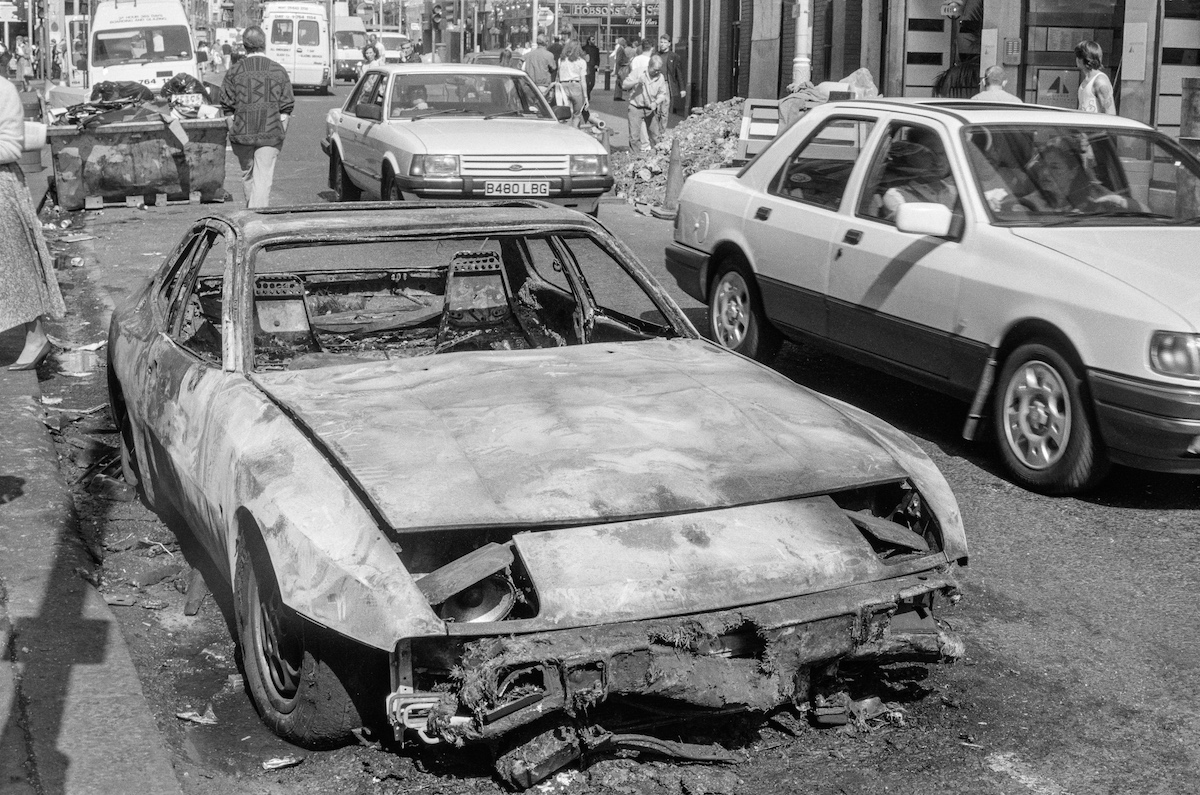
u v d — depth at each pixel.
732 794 3.35
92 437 6.66
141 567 4.91
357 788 3.38
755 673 3.30
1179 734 3.78
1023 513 5.75
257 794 3.36
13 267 7.18
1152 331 5.44
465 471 3.51
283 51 49.44
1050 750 3.66
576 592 3.21
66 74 39.62
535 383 4.19
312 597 3.27
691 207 8.62
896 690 3.96
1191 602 4.79
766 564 3.38
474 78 14.32
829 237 7.26
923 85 20.48
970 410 6.39
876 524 3.69
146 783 3.30
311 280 5.75
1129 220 6.46
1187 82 13.59
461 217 4.95
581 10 64.00
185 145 15.45
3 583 4.45
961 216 6.45
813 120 7.80
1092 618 4.63
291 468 3.60
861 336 7.09
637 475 3.56
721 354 4.75
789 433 3.93
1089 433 5.75
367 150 14.02
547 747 3.22
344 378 4.27
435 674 3.24
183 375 4.64
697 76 32.50
